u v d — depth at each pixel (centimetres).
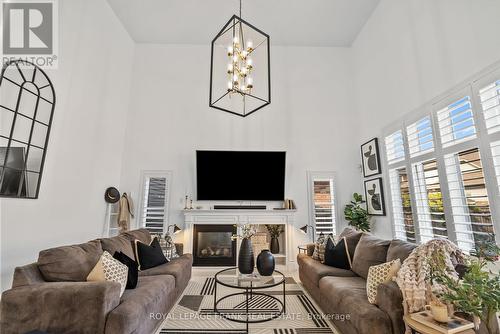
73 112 374
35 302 178
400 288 186
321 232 519
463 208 287
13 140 277
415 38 374
